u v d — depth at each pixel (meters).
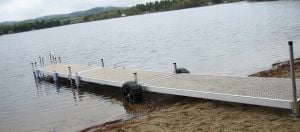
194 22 77.69
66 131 12.35
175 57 29.14
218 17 84.06
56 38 85.31
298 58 20.33
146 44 42.75
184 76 15.13
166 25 79.69
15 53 55.50
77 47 51.03
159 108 13.10
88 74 19.61
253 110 10.44
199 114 11.02
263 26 46.50
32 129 13.21
